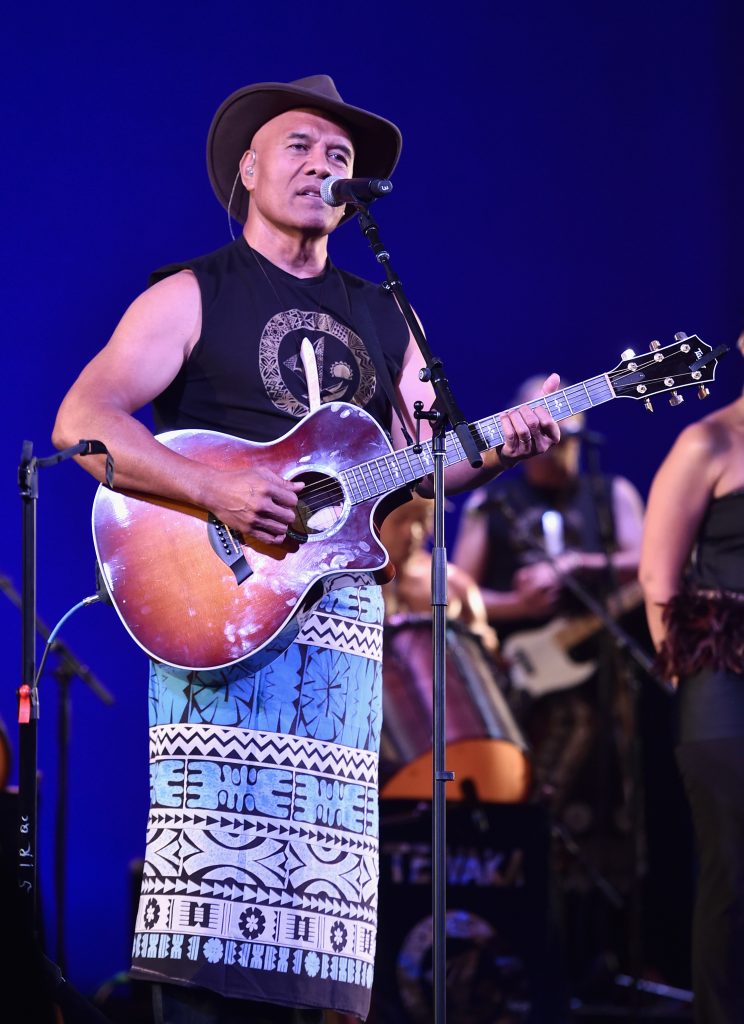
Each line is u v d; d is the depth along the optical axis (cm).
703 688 908
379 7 1694
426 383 809
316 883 706
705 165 1755
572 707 1452
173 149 1580
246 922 690
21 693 672
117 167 1568
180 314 759
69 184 1555
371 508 749
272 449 746
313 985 697
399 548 1321
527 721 1450
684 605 918
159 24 1588
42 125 1552
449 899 1107
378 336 798
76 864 1516
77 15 1565
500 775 1176
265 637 712
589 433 1435
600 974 1360
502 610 1505
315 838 711
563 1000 1099
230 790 703
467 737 1143
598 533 1548
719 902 895
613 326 1745
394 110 1705
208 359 762
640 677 1421
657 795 1407
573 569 1491
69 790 1520
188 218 1576
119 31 1575
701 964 898
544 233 1739
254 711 712
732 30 1759
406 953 1093
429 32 1716
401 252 1705
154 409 793
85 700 1528
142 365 749
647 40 1761
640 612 1490
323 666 727
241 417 761
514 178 1736
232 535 730
